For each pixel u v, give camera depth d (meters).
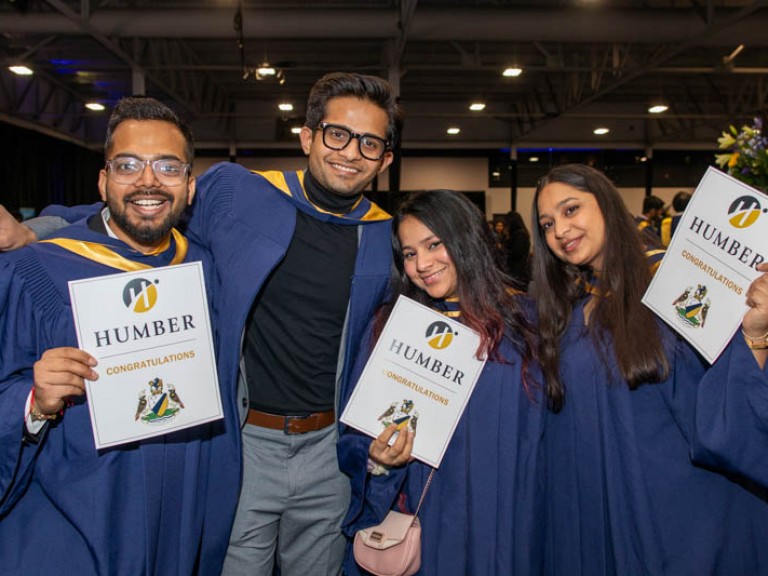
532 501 1.81
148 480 1.60
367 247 2.04
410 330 1.80
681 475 1.69
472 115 13.58
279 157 15.37
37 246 1.60
